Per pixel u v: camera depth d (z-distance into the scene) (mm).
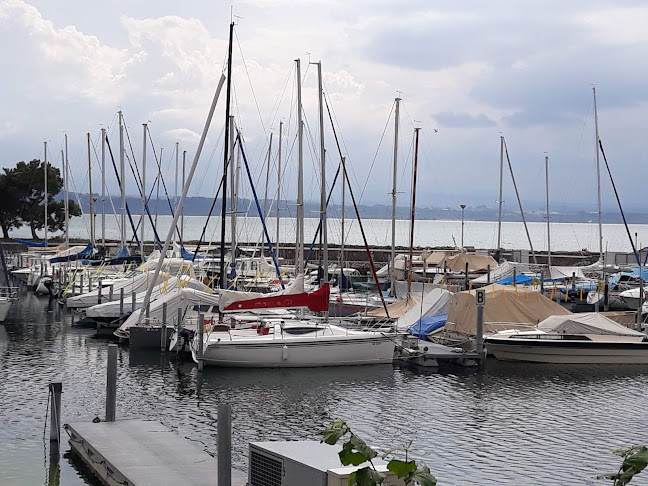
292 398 26016
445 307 38719
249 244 91250
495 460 19609
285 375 29344
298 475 11727
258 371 29844
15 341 36750
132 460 16672
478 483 17844
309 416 23797
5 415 22875
